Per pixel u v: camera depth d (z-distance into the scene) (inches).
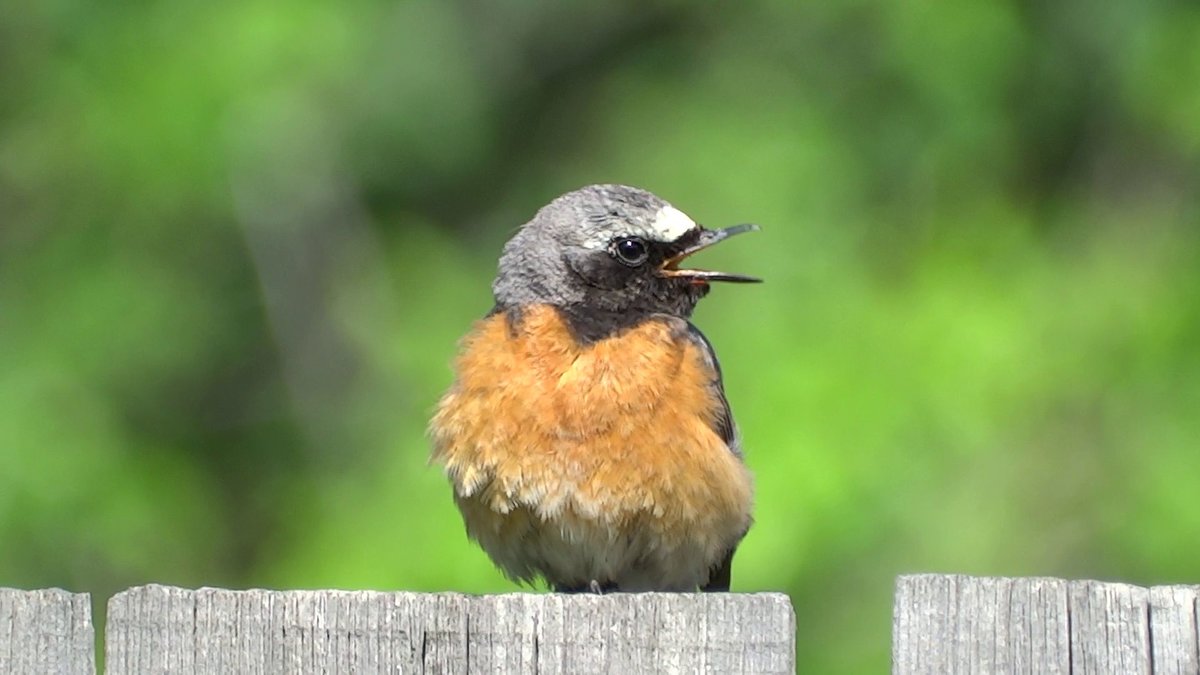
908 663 207.8
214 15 597.9
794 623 213.3
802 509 479.8
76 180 613.3
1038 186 648.4
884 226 592.7
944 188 610.9
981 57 624.1
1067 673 205.5
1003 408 523.5
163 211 617.0
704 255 567.8
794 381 511.5
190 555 601.9
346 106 647.8
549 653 215.3
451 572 502.0
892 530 498.0
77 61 612.1
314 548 533.6
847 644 489.1
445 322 616.7
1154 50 635.5
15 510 572.7
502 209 666.2
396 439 557.3
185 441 628.4
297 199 650.2
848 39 636.1
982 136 621.0
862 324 537.6
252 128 601.9
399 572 509.4
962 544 502.6
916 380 520.7
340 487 556.1
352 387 633.0
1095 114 653.3
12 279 617.0
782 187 585.3
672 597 214.8
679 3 680.4
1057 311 566.6
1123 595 205.9
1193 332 575.2
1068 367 548.4
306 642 217.2
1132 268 592.4
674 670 213.3
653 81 663.8
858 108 624.4
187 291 634.2
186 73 592.1
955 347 527.8
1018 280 567.5
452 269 636.1
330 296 645.3
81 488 579.2
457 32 671.8
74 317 610.2
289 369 644.7
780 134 604.1
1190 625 204.1
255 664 217.3
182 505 603.2
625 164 626.2
